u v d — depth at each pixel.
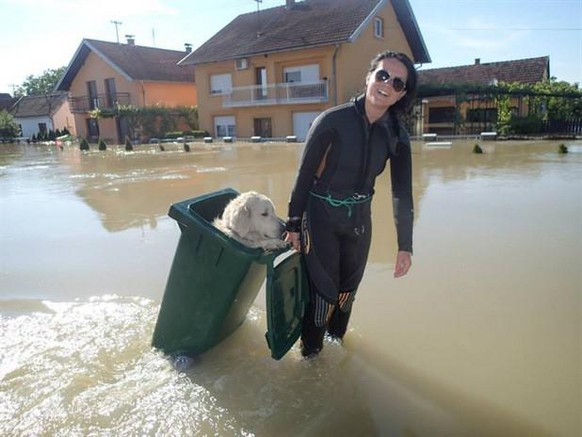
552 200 7.55
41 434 2.50
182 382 2.95
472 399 2.71
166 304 3.25
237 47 29.94
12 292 4.44
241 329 3.65
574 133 25.14
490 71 36.06
